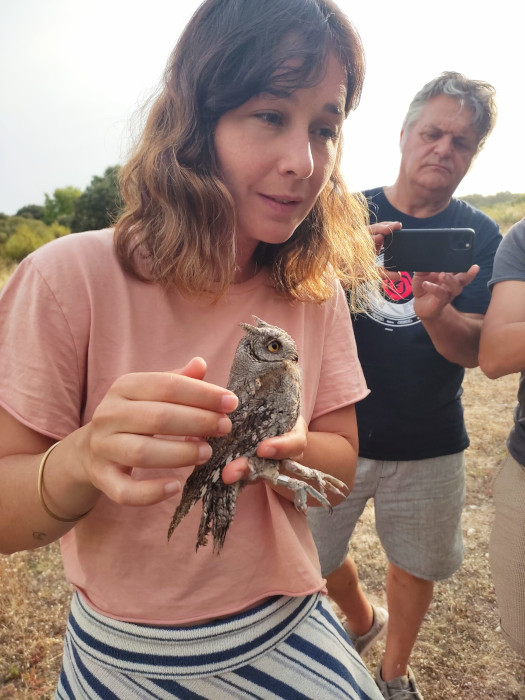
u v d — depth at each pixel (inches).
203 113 20.6
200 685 20.5
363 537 64.7
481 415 94.9
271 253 24.7
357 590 45.9
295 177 20.2
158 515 20.7
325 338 26.5
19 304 19.6
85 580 21.0
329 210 27.0
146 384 15.7
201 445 16.0
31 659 44.9
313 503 24.7
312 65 19.1
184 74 20.7
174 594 20.9
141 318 20.8
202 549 21.2
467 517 66.6
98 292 20.1
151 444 15.4
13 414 18.8
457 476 43.8
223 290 21.2
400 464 42.9
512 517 34.7
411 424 42.3
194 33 20.5
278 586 22.3
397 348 42.1
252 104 19.8
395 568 44.9
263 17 18.9
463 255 35.9
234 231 20.7
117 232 21.0
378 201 48.3
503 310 34.4
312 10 19.4
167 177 20.1
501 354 33.6
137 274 20.8
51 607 51.6
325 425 26.5
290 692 20.9
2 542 19.7
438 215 45.8
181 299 21.6
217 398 15.8
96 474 16.3
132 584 20.7
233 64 19.3
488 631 49.1
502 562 35.5
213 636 20.8
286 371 20.8
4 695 41.3
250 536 22.2
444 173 42.8
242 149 20.2
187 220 20.1
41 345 19.1
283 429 20.2
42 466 17.8
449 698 42.6
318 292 25.1
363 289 35.7
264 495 22.9
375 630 47.1
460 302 44.8
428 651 47.0
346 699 21.1
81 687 20.8
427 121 42.4
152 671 20.3
